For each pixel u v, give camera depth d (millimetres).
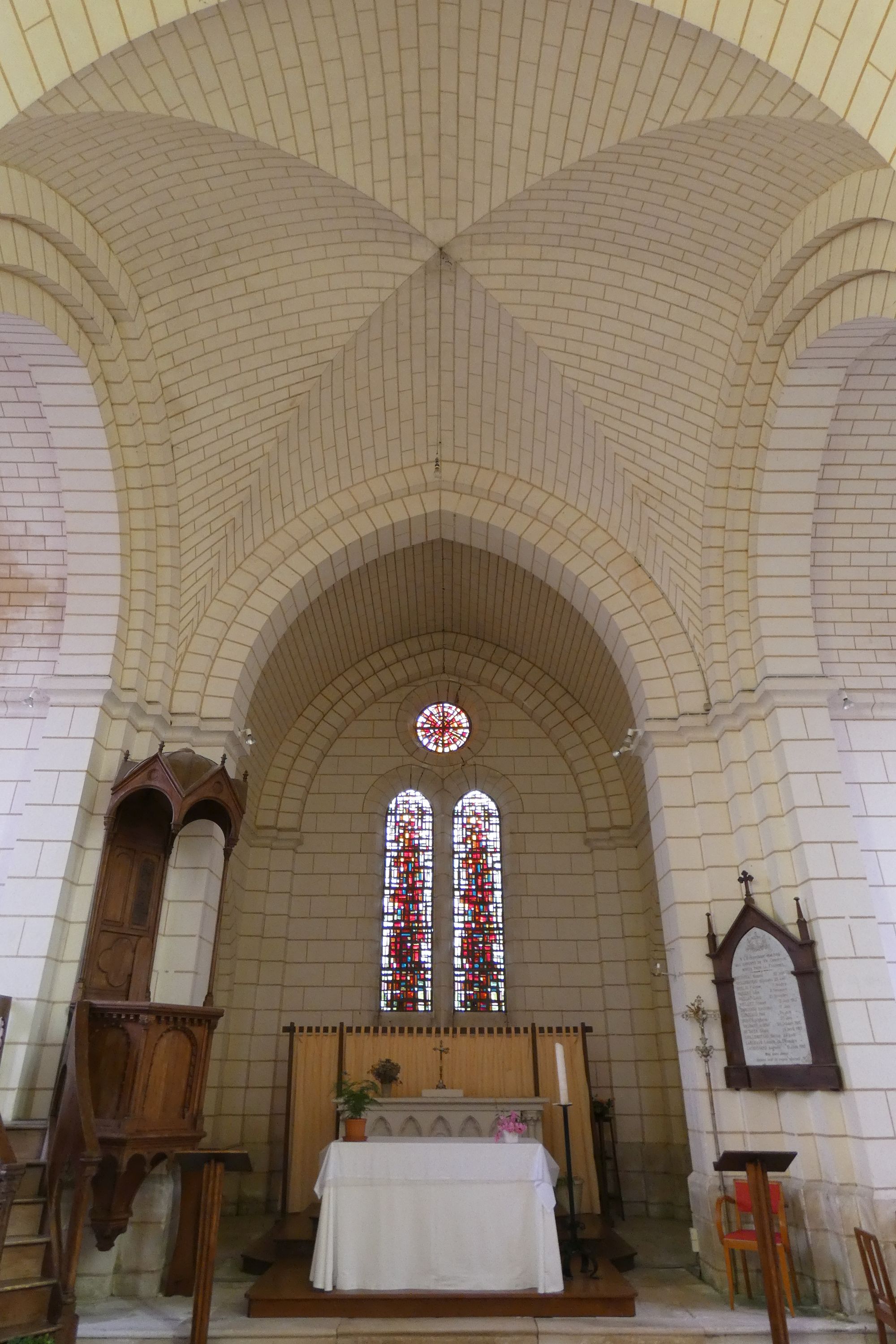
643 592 10297
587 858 13992
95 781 8422
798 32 4676
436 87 6977
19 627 9492
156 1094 7137
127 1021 7188
